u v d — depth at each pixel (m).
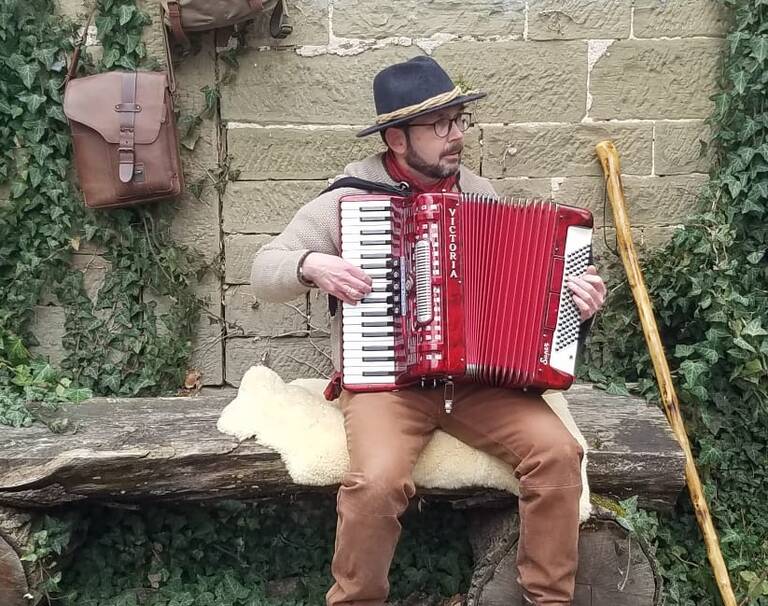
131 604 2.73
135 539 2.87
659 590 2.45
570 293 2.34
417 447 2.42
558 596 2.29
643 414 2.86
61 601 2.68
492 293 2.32
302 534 3.03
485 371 2.32
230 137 3.24
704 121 3.29
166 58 3.14
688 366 3.09
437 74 2.43
